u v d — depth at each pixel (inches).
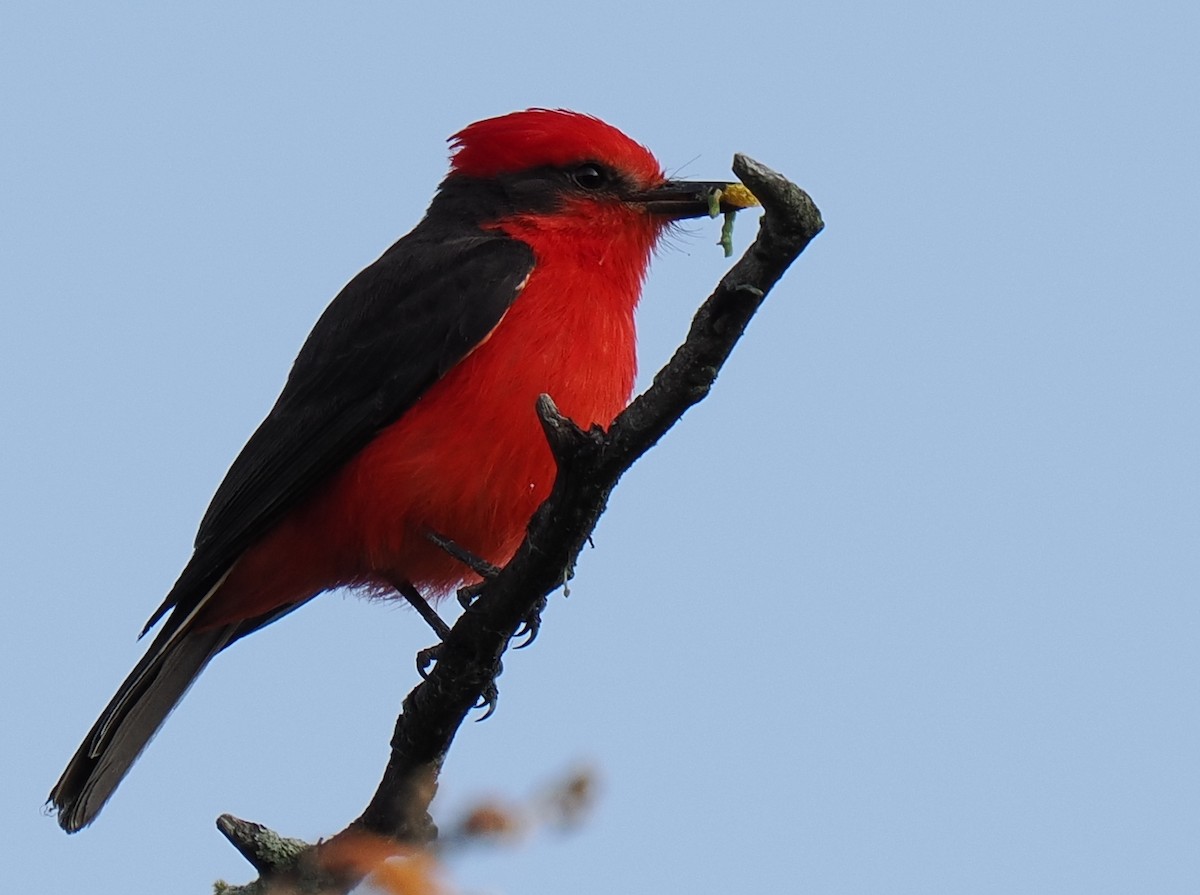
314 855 343.3
